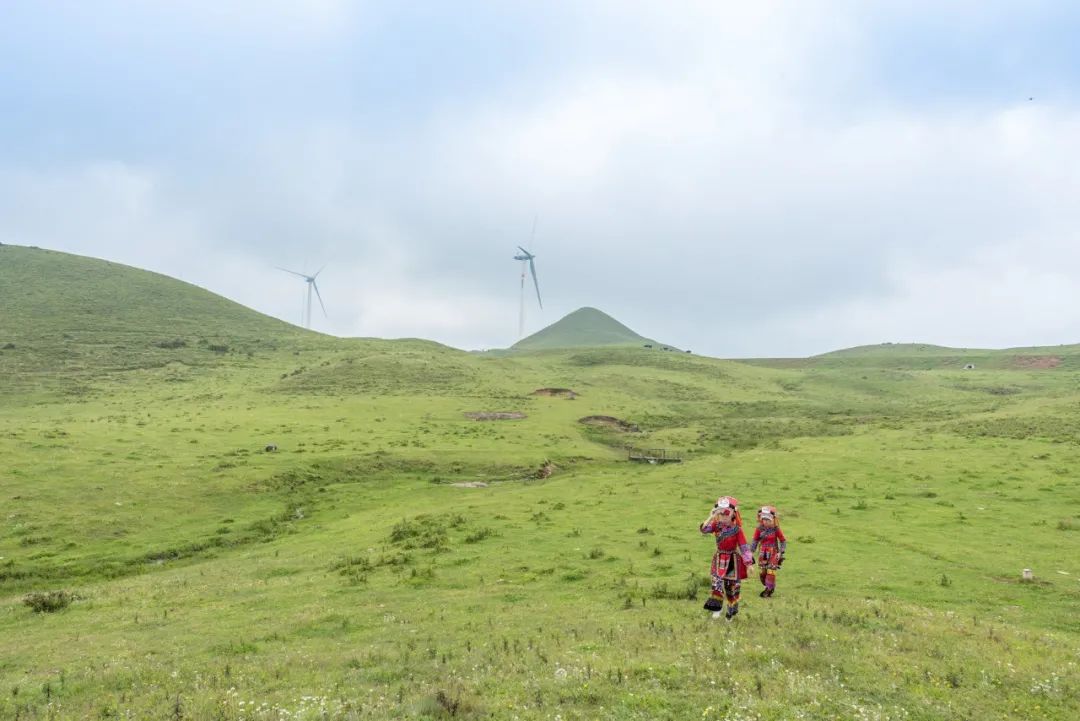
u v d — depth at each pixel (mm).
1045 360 160500
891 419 84812
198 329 148000
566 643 12305
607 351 171875
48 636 17500
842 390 132000
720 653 10961
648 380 130625
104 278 170000
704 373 144625
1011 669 10516
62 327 132250
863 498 33156
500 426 76312
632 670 10172
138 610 19969
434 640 13625
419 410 84062
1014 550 22234
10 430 55625
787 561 20875
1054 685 9867
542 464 56969
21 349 115000
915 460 44406
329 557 26797
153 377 106688
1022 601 16375
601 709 8664
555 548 24703
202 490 42406
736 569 13602
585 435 77625
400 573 22234
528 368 142375
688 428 88000
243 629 16406
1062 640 12742
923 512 29234
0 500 36562
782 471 42688
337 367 117562
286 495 44438
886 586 17750
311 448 56938
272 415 74750
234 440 58469
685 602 16047
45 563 29734
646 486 39750
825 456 48406
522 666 10836
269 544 33500
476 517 32312
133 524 35938
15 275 158750
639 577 19672
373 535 30984
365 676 11156
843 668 10398
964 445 50781
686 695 9203
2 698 11352
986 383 133500
